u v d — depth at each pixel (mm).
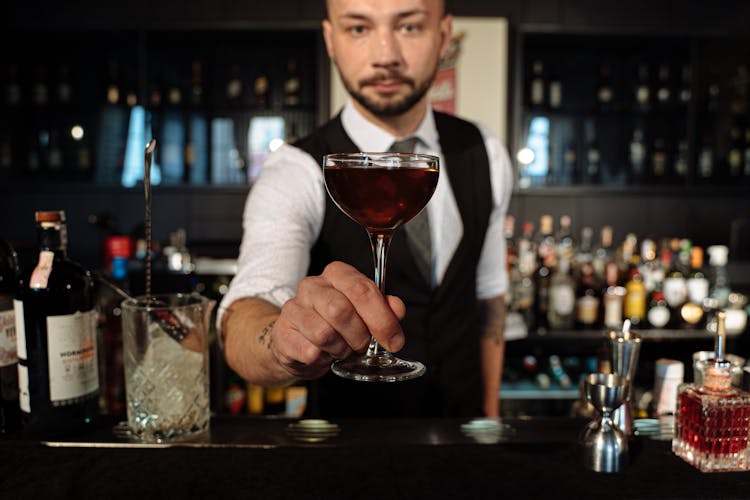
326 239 1282
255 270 1040
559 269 2863
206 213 3484
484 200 1423
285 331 633
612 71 3559
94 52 3525
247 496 633
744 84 3439
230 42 3443
